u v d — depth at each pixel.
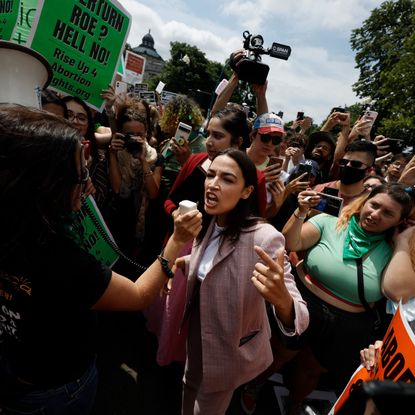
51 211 0.82
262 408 2.31
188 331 1.68
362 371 1.31
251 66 2.89
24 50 1.24
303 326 1.22
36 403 0.98
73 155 0.82
